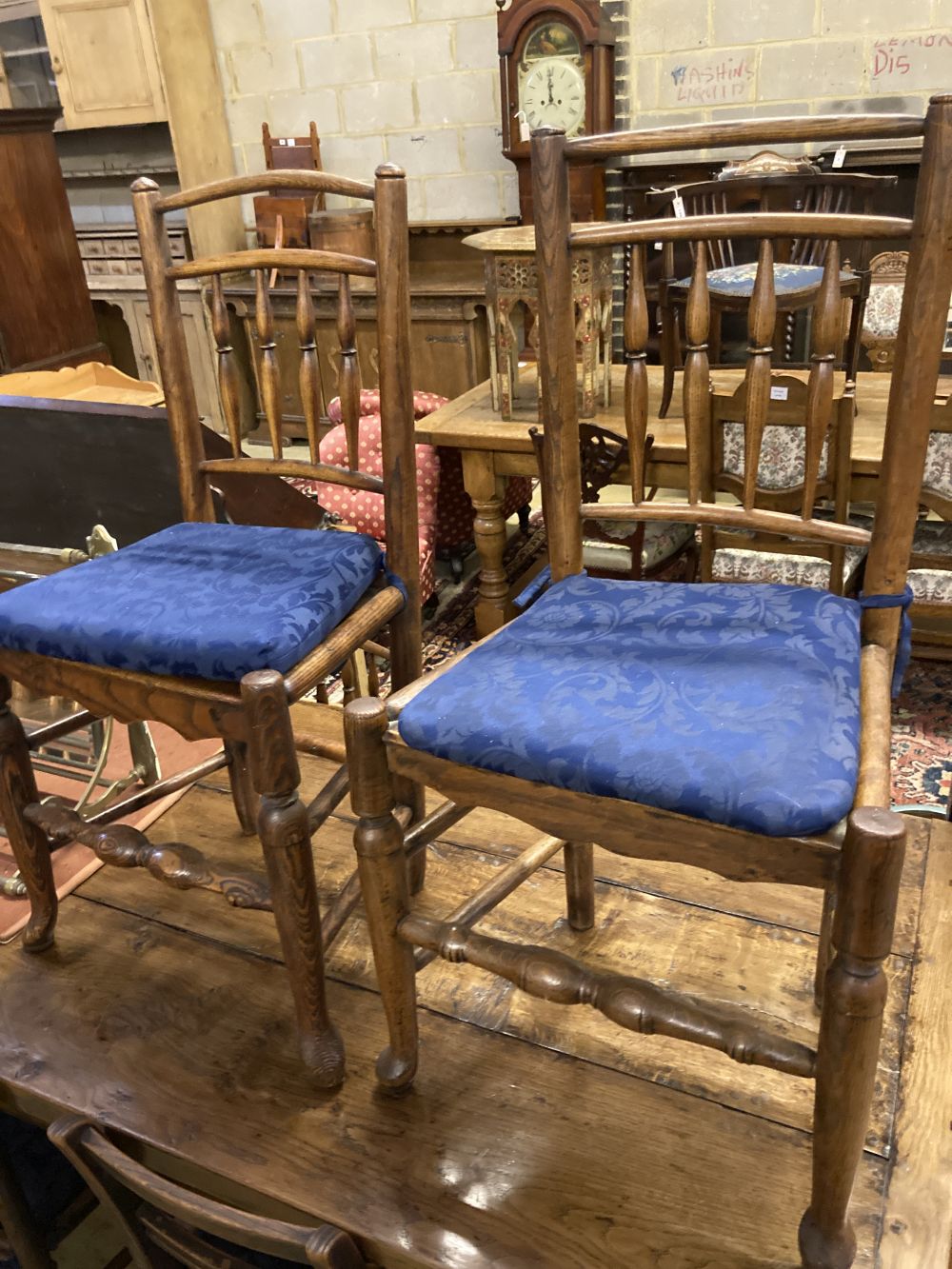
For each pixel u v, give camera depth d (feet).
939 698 8.21
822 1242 2.86
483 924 4.29
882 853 2.32
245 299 14.82
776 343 10.41
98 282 15.90
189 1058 3.78
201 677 3.40
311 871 3.32
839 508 6.73
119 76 14.24
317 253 3.80
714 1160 3.27
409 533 3.96
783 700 2.84
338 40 14.07
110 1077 3.71
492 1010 3.92
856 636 3.22
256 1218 2.50
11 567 5.60
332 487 9.80
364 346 14.38
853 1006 2.47
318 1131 3.45
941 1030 3.60
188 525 4.41
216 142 15.17
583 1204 3.14
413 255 14.93
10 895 4.59
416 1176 3.27
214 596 3.59
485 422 8.53
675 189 8.46
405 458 3.84
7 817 4.07
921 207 2.86
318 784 5.27
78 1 13.91
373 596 3.89
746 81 12.01
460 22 13.34
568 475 3.73
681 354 9.37
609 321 8.27
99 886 4.75
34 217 11.00
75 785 5.53
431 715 2.97
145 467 6.89
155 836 5.01
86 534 7.50
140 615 3.51
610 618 3.44
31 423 7.03
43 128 10.91
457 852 4.75
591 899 4.15
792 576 7.45
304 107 14.73
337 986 4.09
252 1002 4.02
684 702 2.87
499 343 8.24
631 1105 3.48
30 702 5.91
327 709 5.86
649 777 2.62
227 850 4.88
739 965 3.98
